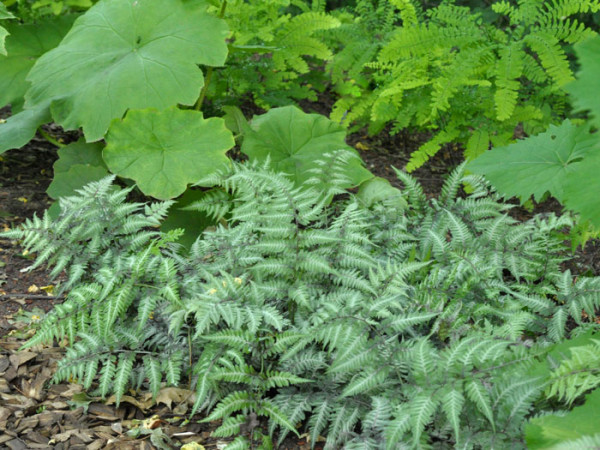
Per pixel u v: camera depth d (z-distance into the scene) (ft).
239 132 14.92
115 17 14.23
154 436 8.27
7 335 10.32
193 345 9.36
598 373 6.87
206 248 10.02
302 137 14.28
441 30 14.30
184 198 13.39
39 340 8.83
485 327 8.48
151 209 10.30
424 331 9.14
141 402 9.01
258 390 8.53
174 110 13.05
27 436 8.19
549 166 10.21
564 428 6.35
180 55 13.42
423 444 7.27
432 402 6.80
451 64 14.10
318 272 9.25
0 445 7.95
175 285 8.92
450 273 9.39
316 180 11.60
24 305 11.30
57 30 15.47
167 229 12.97
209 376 8.30
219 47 13.55
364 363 7.71
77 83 13.43
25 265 12.55
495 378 7.18
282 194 9.45
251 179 10.00
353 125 19.48
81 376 8.84
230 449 7.78
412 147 18.67
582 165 6.44
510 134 14.74
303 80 19.07
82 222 9.88
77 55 13.84
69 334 8.96
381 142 18.86
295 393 8.64
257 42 16.99
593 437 6.04
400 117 15.87
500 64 13.50
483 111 14.83
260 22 17.01
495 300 9.41
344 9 20.31
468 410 7.24
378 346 7.81
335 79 17.67
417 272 10.18
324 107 20.53
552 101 15.42
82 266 9.62
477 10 20.85
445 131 15.25
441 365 7.14
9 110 18.56
